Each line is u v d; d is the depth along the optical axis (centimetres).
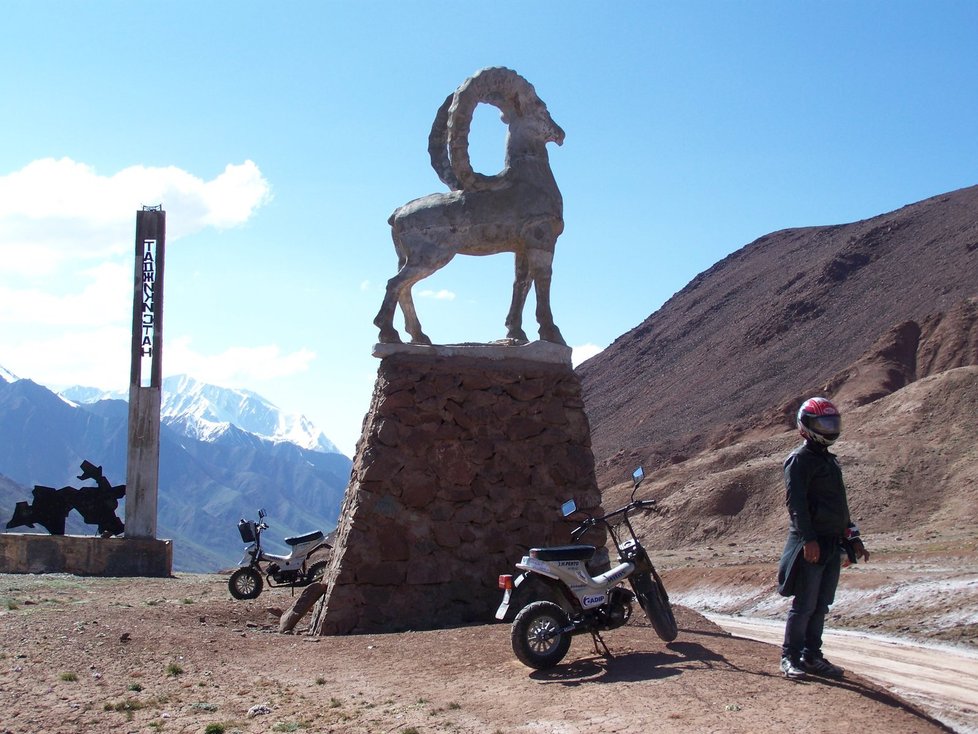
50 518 3322
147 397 3161
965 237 12700
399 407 1445
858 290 13200
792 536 955
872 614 2447
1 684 1059
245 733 873
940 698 1417
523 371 1502
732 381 12600
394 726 863
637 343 16888
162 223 3244
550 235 1520
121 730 892
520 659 991
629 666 985
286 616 1477
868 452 6344
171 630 1373
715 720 798
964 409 6400
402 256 1569
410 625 1377
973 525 4797
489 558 1427
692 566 3794
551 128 1553
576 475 1485
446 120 1577
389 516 1404
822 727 780
